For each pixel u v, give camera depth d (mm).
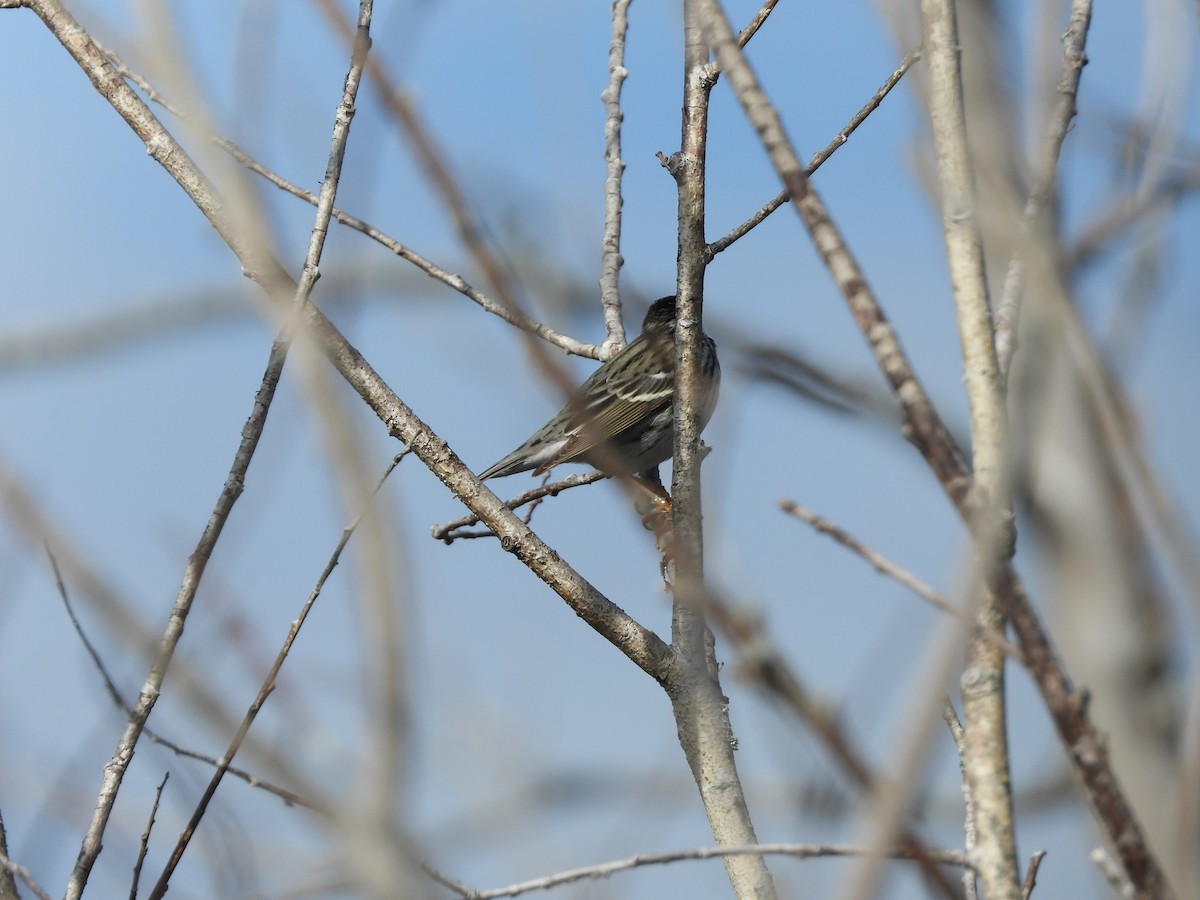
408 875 5445
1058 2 5973
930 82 5461
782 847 5062
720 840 7637
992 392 5074
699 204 8516
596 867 5926
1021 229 5395
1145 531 4918
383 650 5520
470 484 8406
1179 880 4168
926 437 4340
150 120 8391
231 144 7727
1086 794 4203
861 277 4555
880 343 4445
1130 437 4676
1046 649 4184
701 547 8281
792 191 4695
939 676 3943
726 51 4934
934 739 3865
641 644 8211
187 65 7629
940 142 5414
